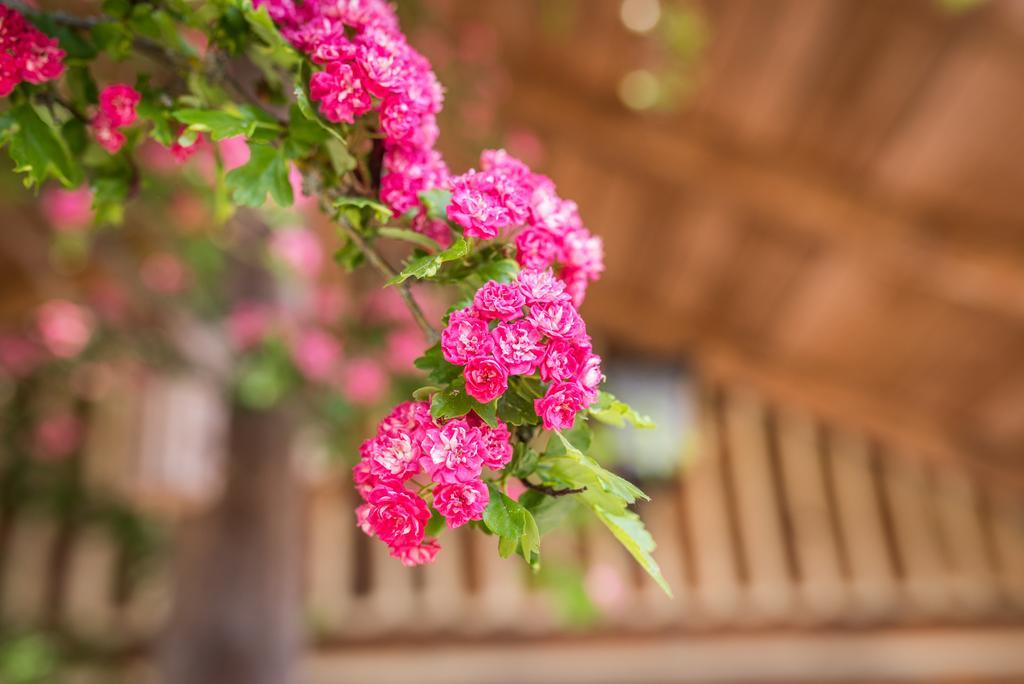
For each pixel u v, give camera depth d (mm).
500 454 785
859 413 6055
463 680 5449
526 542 800
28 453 5551
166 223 3172
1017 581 5840
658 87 4113
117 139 1097
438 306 2262
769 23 3850
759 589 5742
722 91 4258
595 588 4621
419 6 3201
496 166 973
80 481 5574
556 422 775
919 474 6098
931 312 5098
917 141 4090
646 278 5926
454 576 5641
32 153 1066
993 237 4379
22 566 5434
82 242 3244
